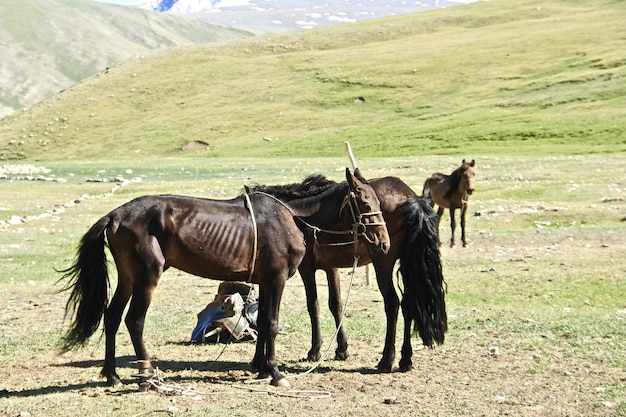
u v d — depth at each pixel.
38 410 9.27
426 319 11.00
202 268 10.47
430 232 11.15
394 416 8.96
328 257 11.81
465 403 9.37
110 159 91.88
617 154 52.53
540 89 91.38
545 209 29.98
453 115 87.62
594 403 9.23
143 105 112.31
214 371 11.38
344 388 10.30
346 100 102.75
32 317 15.31
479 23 145.88
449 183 24.34
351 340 13.21
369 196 11.01
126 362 11.98
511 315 14.62
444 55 116.75
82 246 10.21
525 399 9.50
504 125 76.50
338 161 58.69
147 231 10.09
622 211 28.53
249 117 101.06
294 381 10.70
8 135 106.00
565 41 113.88
